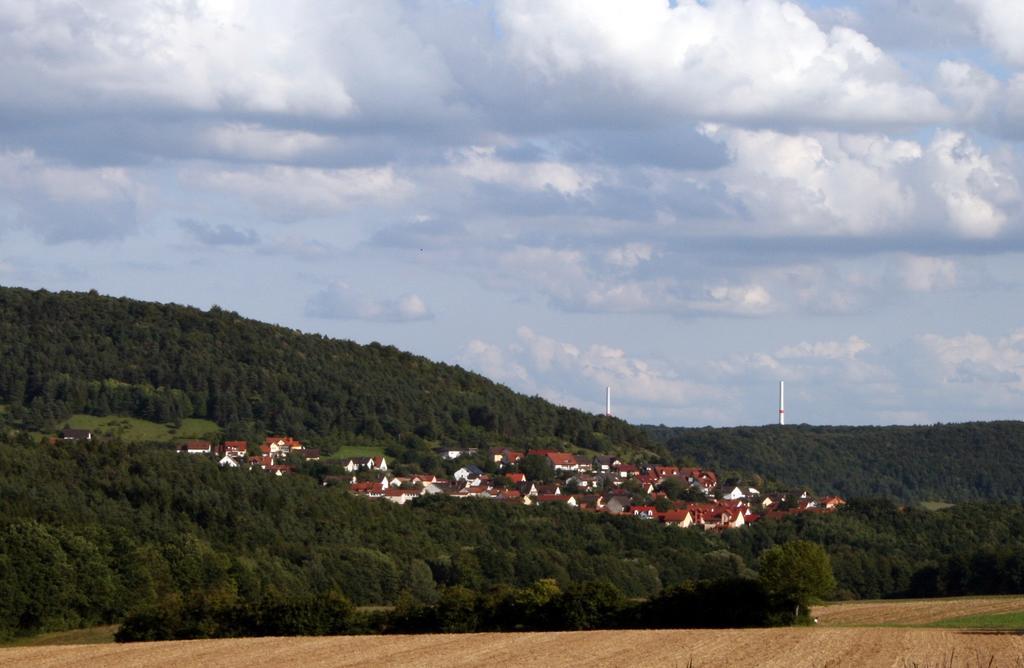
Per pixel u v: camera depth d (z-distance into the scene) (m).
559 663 81.69
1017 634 105.19
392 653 89.31
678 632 107.50
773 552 122.94
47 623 129.88
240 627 111.94
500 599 116.56
